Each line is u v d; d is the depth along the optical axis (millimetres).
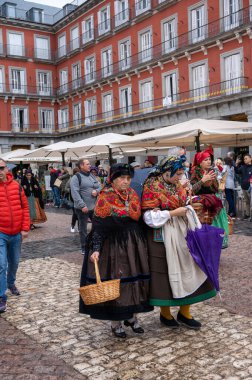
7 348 4199
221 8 25031
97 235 3912
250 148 22922
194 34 27109
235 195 13430
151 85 30781
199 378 3383
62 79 42312
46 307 5387
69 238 10945
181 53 27469
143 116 30094
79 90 38656
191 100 27016
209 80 25984
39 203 13023
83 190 8438
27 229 5680
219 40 24750
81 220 8602
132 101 32812
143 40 31688
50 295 5895
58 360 3869
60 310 5242
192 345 3990
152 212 3943
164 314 4449
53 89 42844
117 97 34500
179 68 28156
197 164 6098
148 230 4098
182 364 3631
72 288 6191
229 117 24891
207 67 26062
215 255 4051
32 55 41469
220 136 11453
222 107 24344
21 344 4281
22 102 40938
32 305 5496
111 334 4398
